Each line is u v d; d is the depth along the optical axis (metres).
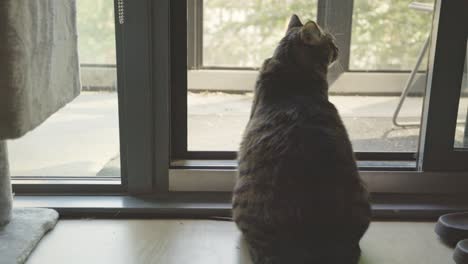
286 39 1.58
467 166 1.74
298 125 1.29
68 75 1.40
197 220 1.64
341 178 1.24
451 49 1.60
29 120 1.15
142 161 1.70
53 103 1.30
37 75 1.19
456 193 1.77
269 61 1.56
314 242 1.22
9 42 1.05
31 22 1.14
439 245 1.51
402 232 1.58
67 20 1.37
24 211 1.58
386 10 2.19
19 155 1.78
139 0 1.53
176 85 1.74
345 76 2.26
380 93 2.30
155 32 1.58
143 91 1.62
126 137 1.69
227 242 1.51
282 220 1.22
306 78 1.50
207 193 1.76
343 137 1.33
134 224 1.61
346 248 1.25
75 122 1.77
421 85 2.11
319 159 1.24
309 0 2.11
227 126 2.03
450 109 1.67
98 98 1.74
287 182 1.22
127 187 1.75
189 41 2.10
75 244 1.48
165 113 1.67
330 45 1.62
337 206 1.22
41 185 1.73
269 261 1.25
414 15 2.21
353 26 2.17
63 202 1.68
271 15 2.43
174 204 1.67
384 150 1.89
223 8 2.32
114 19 1.59
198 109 2.16
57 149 1.79
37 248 1.45
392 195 1.76
